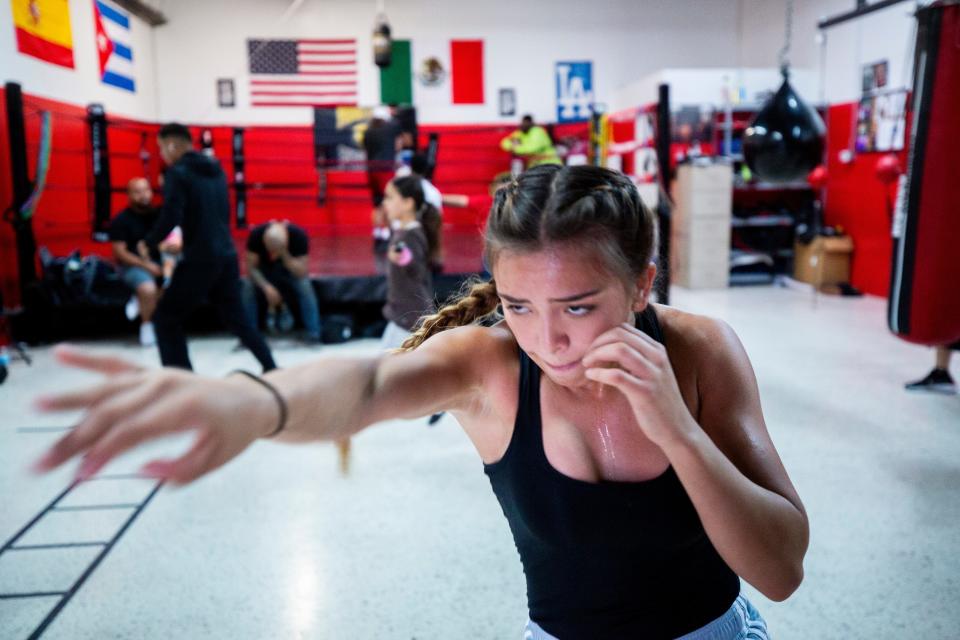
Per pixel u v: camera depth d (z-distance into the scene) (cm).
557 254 76
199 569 250
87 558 256
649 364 75
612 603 91
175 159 409
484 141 1034
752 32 1038
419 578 243
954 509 286
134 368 53
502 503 96
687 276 897
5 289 612
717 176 878
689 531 88
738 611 98
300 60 996
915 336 354
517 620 219
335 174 1016
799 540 86
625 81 1045
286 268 611
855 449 351
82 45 753
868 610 221
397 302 356
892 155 782
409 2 1005
